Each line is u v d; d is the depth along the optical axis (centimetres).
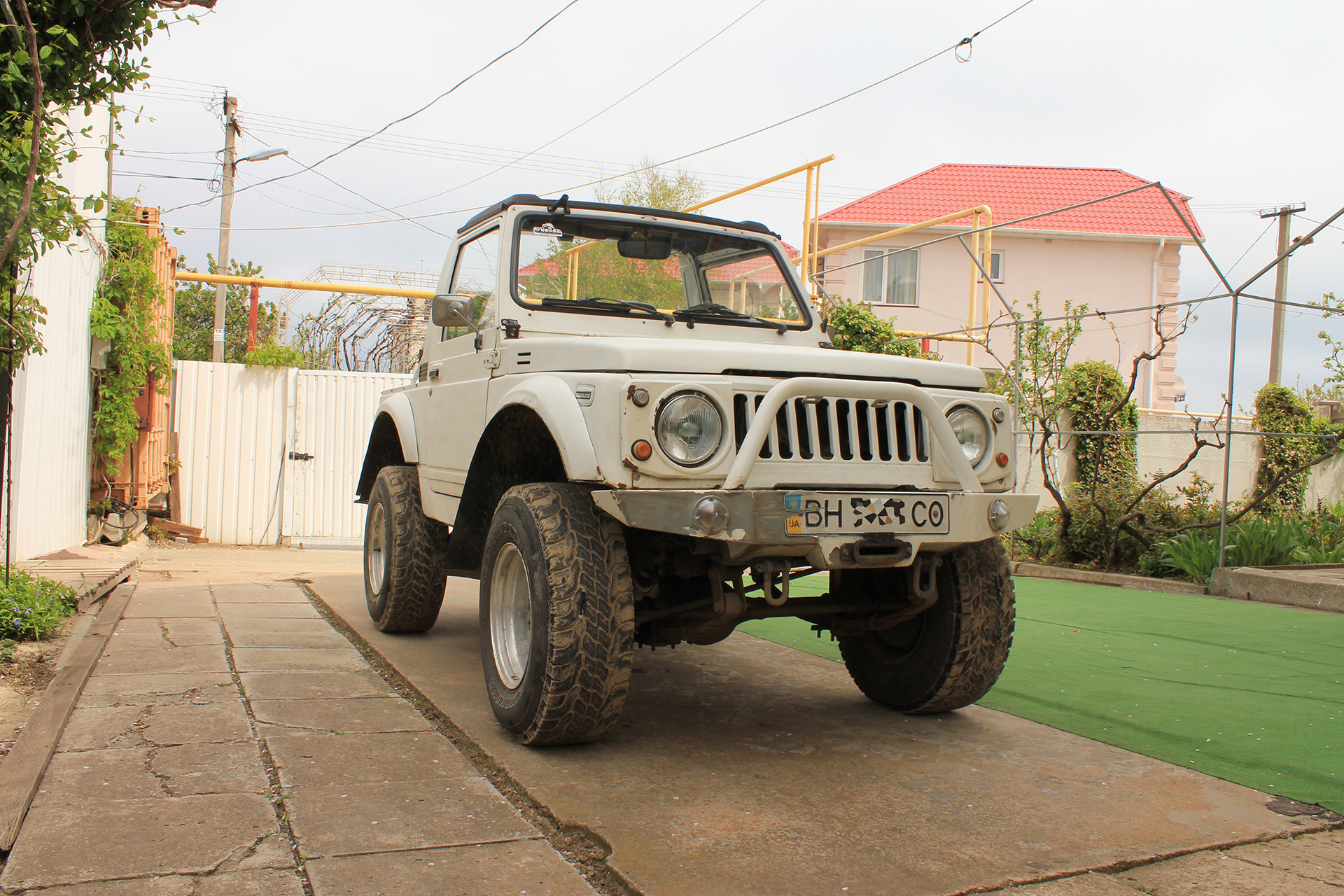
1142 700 412
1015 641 549
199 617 554
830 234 2033
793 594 688
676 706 394
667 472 293
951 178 2212
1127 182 2220
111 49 397
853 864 234
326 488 1273
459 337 454
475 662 450
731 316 436
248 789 271
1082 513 943
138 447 1062
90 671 407
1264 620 630
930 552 340
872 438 318
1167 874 235
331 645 492
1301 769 317
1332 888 228
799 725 367
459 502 409
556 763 307
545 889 215
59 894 203
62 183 765
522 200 424
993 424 344
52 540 788
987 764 320
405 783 281
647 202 2164
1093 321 2045
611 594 306
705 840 246
